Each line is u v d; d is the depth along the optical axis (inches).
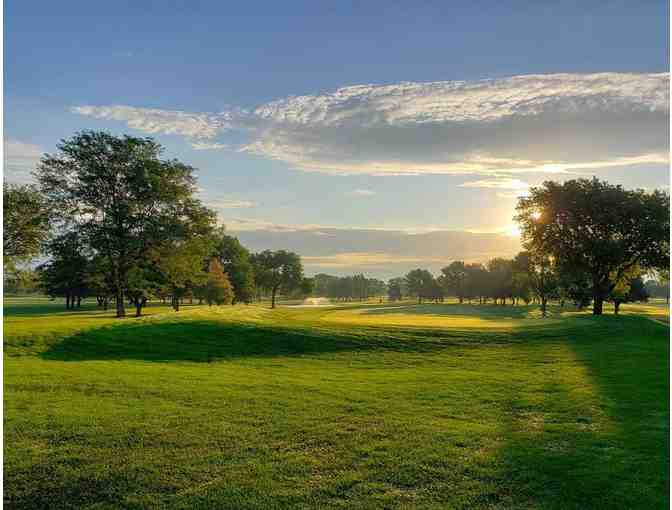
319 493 331.9
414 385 671.8
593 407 539.2
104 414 481.4
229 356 987.3
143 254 2207.2
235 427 454.9
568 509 312.0
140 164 2159.2
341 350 1086.4
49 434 423.5
